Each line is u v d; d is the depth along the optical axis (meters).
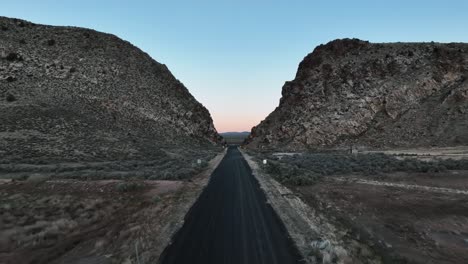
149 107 81.81
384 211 17.70
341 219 15.80
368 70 81.62
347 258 9.84
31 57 70.75
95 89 71.31
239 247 10.42
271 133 92.94
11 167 32.97
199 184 25.36
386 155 46.94
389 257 11.27
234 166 40.72
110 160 44.38
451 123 60.62
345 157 45.94
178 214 15.35
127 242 11.56
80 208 17.84
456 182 24.23
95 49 85.06
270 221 13.75
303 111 85.31
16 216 15.67
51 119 51.12
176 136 82.38
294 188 24.14
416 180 25.91
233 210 15.88
